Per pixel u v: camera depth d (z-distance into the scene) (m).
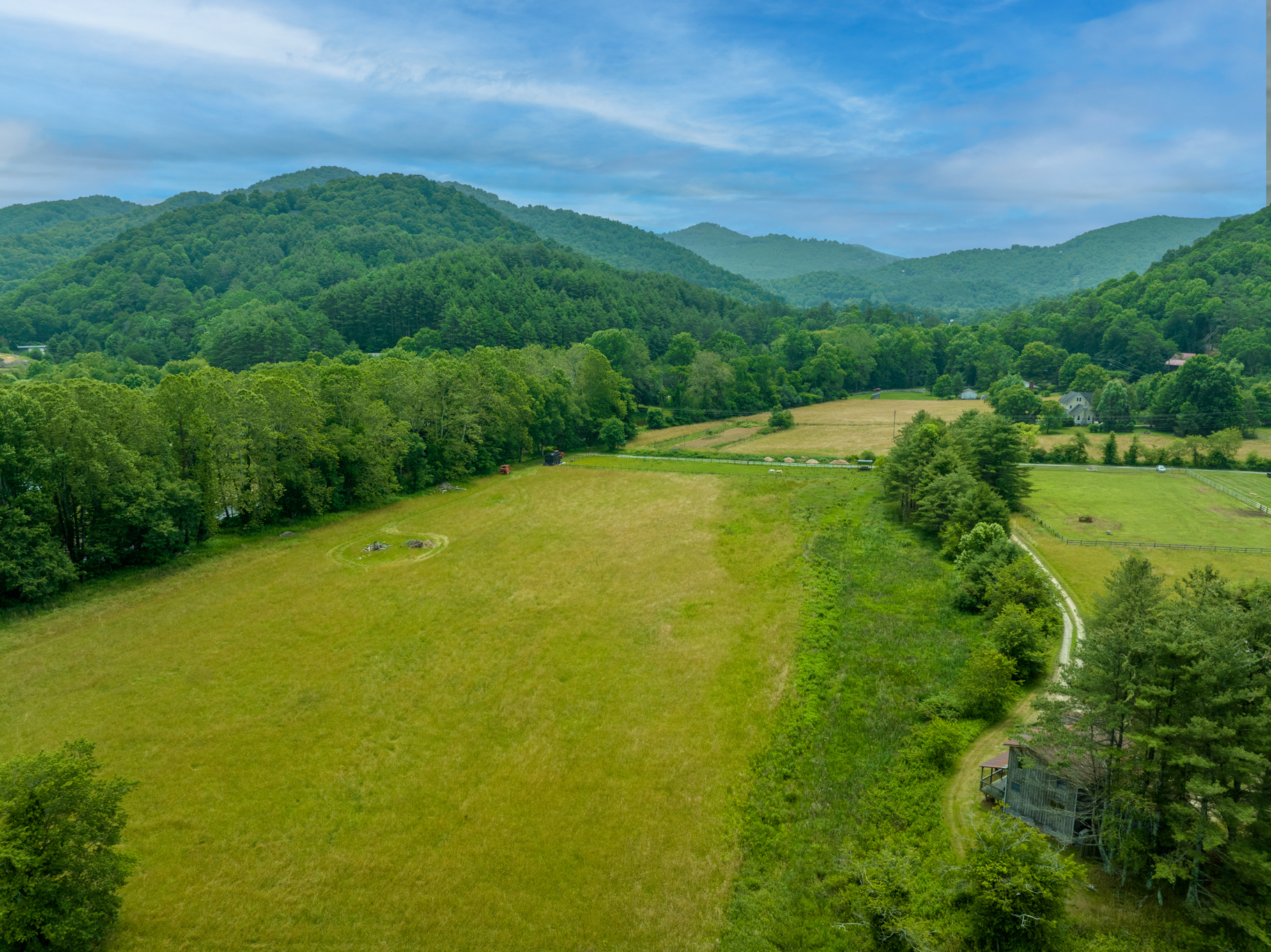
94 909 24.59
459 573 61.00
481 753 36.97
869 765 35.59
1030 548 63.47
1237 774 24.39
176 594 55.31
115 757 35.94
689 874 29.27
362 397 80.06
